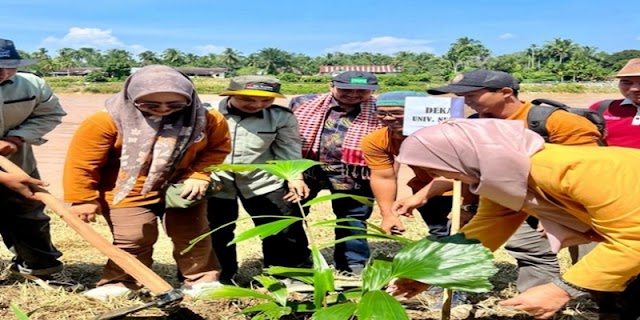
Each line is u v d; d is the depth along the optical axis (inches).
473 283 88.1
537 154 95.1
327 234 253.3
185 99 135.0
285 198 168.6
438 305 159.9
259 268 205.0
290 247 180.9
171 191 149.7
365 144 166.9
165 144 138.6
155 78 133.0
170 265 207.6
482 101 140.4
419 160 96.7
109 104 143.3
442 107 139.5
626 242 90.4
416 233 253.6
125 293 156.1
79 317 147.6
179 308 146.9
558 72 3097.9
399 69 4318.4
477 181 96.3
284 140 174.1
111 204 151.7
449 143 95.3
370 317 83.5
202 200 155.8
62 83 2332.7
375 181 167.3
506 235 112.3
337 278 165.8
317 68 4982.8
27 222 169.8
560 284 96.6
